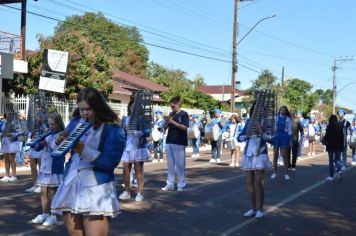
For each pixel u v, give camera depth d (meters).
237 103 61.75
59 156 4.12
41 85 17.66
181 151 11.63
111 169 4.48
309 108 70.19
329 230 7.87
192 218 8.60
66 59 17.61
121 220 8.38
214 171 16.14
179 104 11.63
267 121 8.65
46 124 10.01
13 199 10.34
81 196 4.38
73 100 22.56
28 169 17.12
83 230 4.54
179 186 11.70
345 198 10.91
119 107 24.84
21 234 7.38
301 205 9.99
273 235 7.48
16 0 23.62
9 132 13.48
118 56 57.31
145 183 13.04
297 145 16.53
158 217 8.65
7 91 23.75
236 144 17.78
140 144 10.20
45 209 8.14
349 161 21.28
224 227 7.94
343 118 14.08
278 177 14.57
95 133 4.43
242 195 11.09
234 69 33.53
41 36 24.75
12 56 19.94
